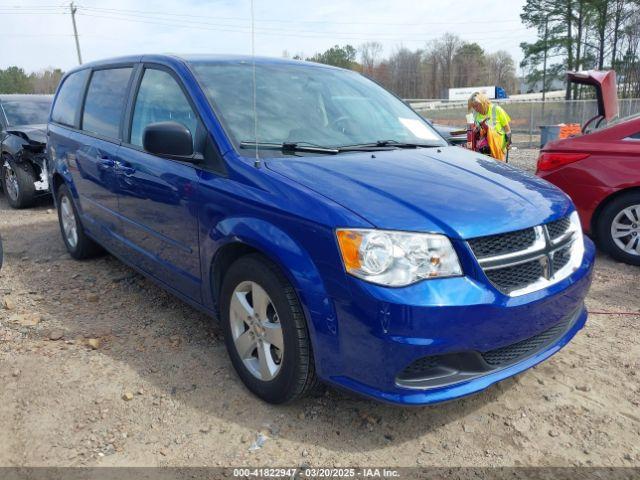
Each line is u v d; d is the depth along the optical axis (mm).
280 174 2826
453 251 2445
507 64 77312
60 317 4004
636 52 43812
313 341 2551
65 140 5031
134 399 2977
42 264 5215
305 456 2568
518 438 2715
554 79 45062
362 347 2404
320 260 2473
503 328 2484
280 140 3236
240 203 2852
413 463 2535
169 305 4211
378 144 3510
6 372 3230
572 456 2594
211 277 3152
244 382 3043
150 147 3074
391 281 2352
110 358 3400
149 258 3803
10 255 5547
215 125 3170
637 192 5043
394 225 2420
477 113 7574
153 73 3873
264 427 2756
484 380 2557
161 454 2572
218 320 3266
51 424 2771
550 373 3283
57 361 3354
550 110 22172
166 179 3410
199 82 3428
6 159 7871
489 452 2615
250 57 3975
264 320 2816
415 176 2904
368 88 4238
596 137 5273
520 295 2543
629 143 5086
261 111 3387
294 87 3740
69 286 4621
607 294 4480
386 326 2330
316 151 3191
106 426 2760
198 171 3188
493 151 7516
